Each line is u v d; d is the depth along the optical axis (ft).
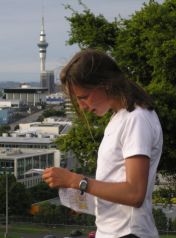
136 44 63.36
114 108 12.96
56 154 377.09
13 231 209.46
